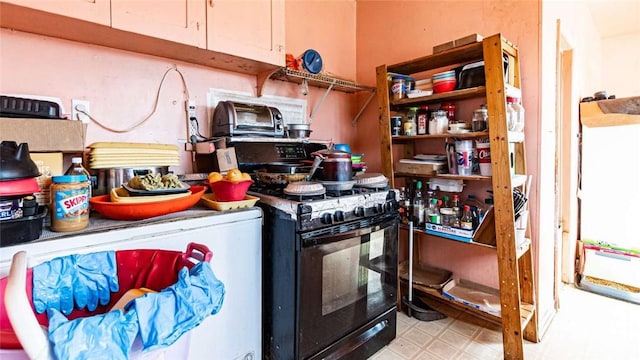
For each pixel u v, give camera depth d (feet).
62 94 4.52
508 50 5.21
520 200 5.23
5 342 1.94
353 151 8.59
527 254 5.58
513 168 5.54
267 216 4.48
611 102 7.70
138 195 3.63
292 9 7.12
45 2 3.59
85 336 1.75
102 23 3.97
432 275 6.88
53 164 3.72
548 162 5.96
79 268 2.76
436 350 5.33
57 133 3.76
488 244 5.31
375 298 5.16
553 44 5.97
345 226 4.53
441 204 6.42
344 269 4.61
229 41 5.12
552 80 5.99
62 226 3.04
